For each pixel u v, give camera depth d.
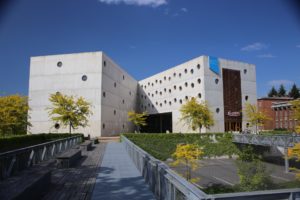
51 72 38.09
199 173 23.94
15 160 9.18
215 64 41.19
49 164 12.28
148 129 62.50
